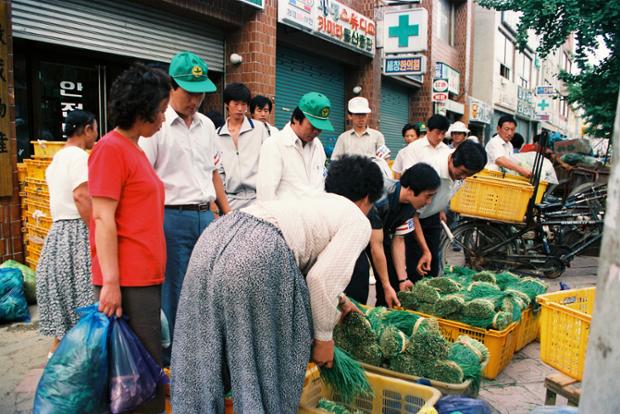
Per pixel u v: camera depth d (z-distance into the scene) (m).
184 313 1.95
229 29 7.82
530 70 28.45
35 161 4.93
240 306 1.80
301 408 2.11
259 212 2.00
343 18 9.76
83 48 5.89
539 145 5.71
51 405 2.20
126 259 2.45
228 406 2.11
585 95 8.29
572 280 6.28
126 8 6.31
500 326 3.37
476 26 20.48
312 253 1.98
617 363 0.88
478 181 5.79
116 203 2.39
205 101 8.13
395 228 3.58
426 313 3.56
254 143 4.56
